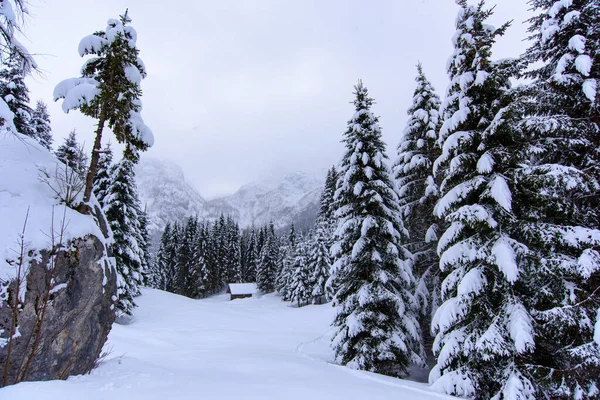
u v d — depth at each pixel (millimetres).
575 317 8477
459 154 11172
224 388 7781
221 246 79125
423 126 17625
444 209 11000
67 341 7605
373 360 13539
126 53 9945
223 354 15477
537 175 9281
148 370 9133
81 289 8047
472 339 9875
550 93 9984
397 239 15188
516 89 10406
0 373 6254
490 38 10898
